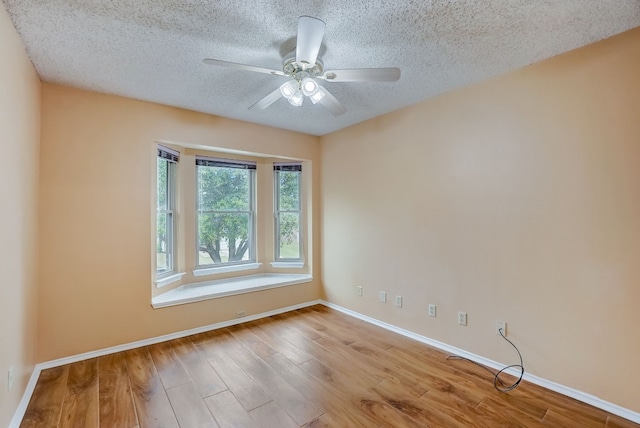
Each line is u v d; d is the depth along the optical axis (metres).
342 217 3.80
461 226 2.61
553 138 2.10
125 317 2.73
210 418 1.83
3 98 1.55
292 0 1.53
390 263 3.22
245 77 2.39
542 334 2.16
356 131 3.61
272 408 1.93
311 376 2.30
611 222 1.88
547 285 2.13
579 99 1.99
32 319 2.19
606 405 1.89
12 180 1.72
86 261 2.57
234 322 3.38
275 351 2.71
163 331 2.93
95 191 2.61
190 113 3.12
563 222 2.06
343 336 3.05
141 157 2.84
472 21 1.72
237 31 1.80
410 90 2.65
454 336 2.67
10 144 1.68
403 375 2.32
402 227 3.09
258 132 3.61
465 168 2.58
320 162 4.15
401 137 3.09
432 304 2.84
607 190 1.89
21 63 1.88
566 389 2.05
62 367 2.41
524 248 2.24
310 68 1.89
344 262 3.77
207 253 3.84
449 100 2.68
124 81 2.45
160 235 3.33
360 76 1.88
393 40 1.90
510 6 1.59
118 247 2.71
